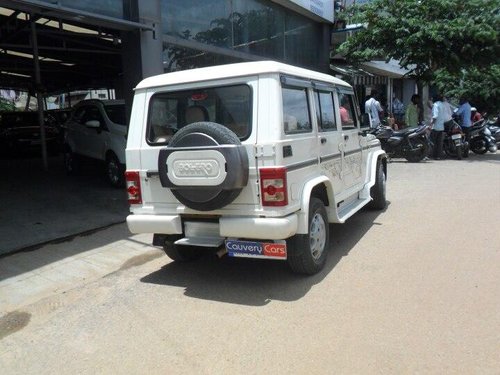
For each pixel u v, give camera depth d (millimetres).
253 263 5703
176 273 5508
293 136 4754
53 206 8625
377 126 14203
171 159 4590
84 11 7023
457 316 4055
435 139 14625
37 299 4914
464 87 21922
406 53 14922
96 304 4746
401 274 5074
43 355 3842
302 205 4809
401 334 3799
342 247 6109
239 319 4238
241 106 4625
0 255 6129
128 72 8555
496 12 14617
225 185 4391
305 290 4789
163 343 3900
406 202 8602
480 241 6078
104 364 3648
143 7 8227
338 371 3352
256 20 13891
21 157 17172
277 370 3410
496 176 11039
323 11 17281
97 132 10500
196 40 11273
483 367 3309
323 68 18328
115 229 7285
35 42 12461
